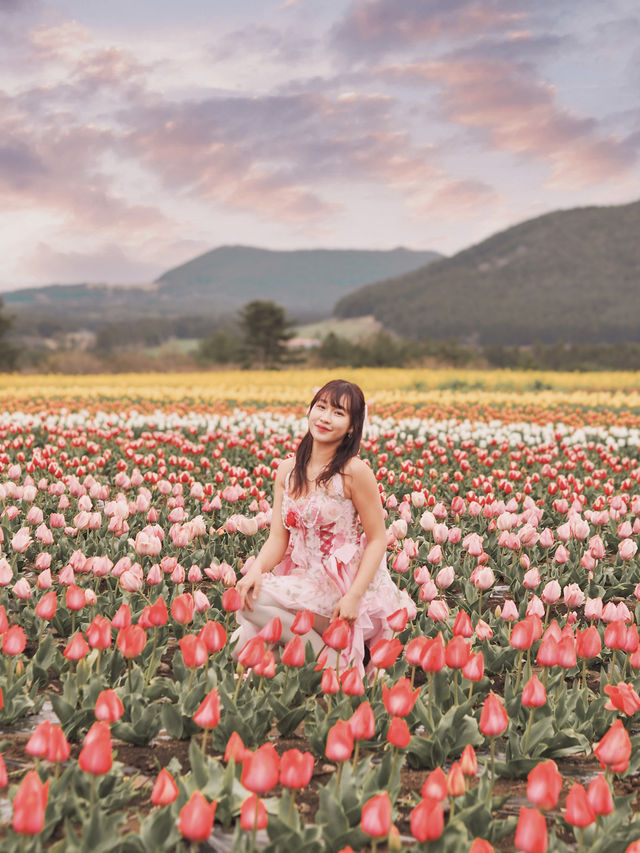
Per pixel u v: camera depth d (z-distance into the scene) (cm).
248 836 281
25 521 715
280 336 7588
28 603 517
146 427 1542
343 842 277
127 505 673
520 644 375
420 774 353
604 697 398
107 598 520
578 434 1448
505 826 291
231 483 964
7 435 1336
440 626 502
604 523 728
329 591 438
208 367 6831
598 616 474
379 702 381
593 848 279
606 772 301
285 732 380
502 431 1485
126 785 318
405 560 486
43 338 17575
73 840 264
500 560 680
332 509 436
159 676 448
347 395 432
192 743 310
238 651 428
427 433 1493
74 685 378
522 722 388
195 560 634
